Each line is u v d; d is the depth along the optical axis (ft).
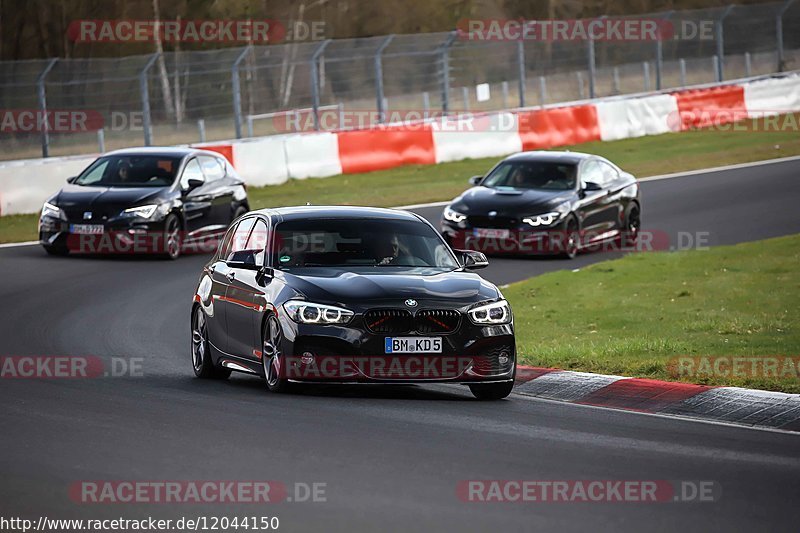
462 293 124.57
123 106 531.09
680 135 458.91
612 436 106.01
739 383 128.67
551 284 214.28
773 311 179.83
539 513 79.15
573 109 438.40
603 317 181.88
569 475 89.92
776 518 79.00
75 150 462.19
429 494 83.51
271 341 126.62
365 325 120.57
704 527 76.64
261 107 626.64
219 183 267.39
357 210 140.15
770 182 346.33
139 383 134.82
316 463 92.38
